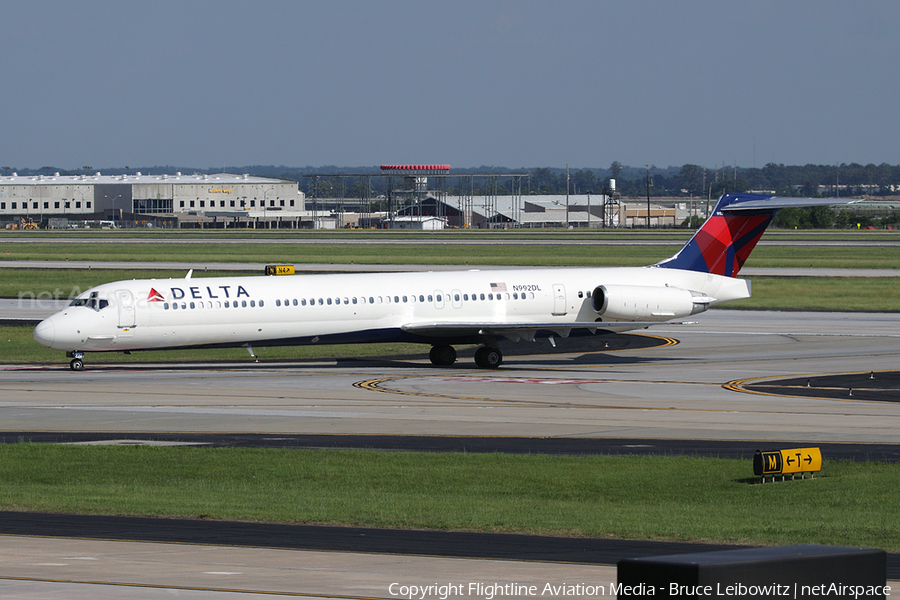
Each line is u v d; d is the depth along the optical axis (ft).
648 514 277.64
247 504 289.74
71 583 194.08
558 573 206.59
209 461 363.97
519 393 550.36
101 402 515.50
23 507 286.05
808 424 450.71
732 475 339.36
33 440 412.36
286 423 453.99
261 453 378.94
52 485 324.39
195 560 217.36
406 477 335.88
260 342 645.51
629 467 352.49
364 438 417.08
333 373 638.94
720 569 128.16
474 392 554.46
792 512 283.38
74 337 609.01
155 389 562.66
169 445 399.65
